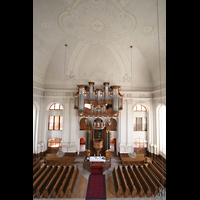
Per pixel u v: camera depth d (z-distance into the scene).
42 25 9.85
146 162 13.00
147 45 11.67
